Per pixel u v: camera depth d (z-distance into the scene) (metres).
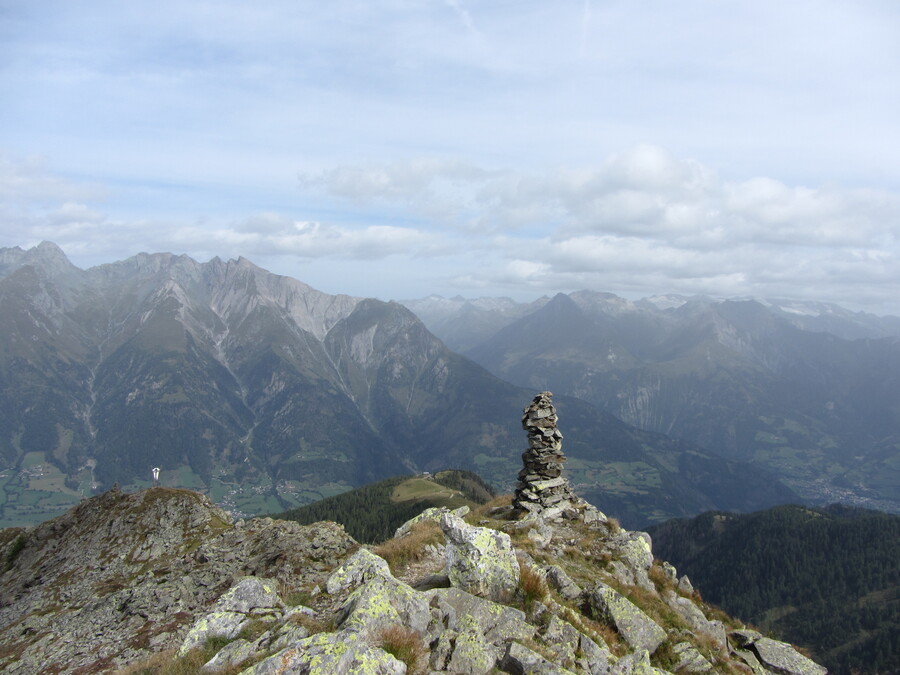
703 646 25.75
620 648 22.03
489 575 22.94
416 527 38.88
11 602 62.78
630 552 32.88
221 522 72.44
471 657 17.22
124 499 81.19
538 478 43.12
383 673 15.47
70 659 37.66
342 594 24.53
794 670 26.69
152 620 40.81
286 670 15.17
